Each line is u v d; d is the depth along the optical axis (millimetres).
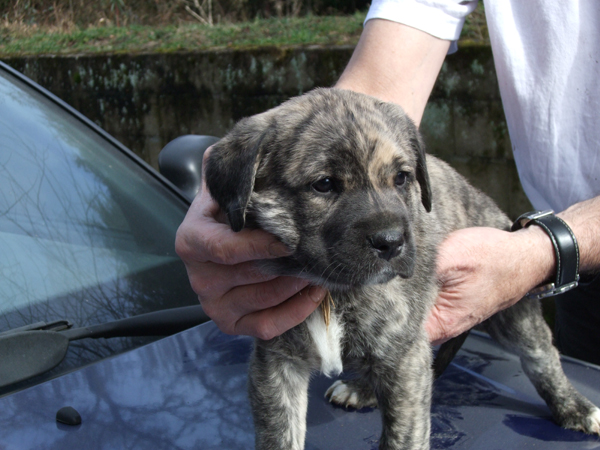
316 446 505
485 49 1259
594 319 704
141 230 631
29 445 454
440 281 556
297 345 524
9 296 537
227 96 1642
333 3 2191
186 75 1690
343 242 490
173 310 569
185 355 538
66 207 611
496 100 1266
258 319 501
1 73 691
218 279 496
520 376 586
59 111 696
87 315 547
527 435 506
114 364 518
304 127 516
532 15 636
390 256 488
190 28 2068
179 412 490
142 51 1793
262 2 2387
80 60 1875
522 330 611
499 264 561
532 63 642
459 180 665
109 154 685
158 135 1786
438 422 519
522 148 676
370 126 515
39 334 506
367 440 510
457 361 589
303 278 504
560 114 639
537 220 592
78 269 575
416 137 558
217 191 521
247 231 492
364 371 539
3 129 630
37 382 497
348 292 522
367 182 503
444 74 1318
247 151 513
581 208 609
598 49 617
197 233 490
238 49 1604
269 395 515
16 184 601
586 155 640
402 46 631
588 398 556
